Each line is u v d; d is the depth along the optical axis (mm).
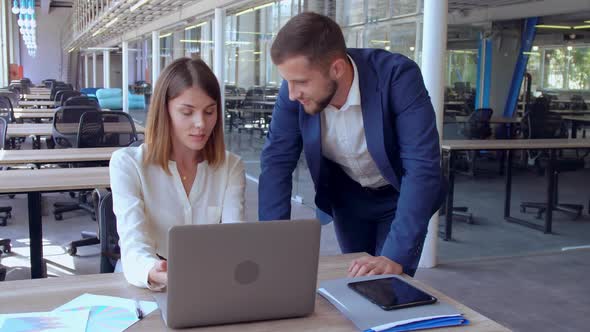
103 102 15578
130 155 1942
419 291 1608
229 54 8250
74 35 19594
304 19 1749
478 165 6734
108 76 19047
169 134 1943
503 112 10000
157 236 1959
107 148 5191
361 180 2330
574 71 9727
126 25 12961
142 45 14312
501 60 9859
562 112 9719
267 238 1397
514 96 10000
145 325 1418
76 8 19219
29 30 20672
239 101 8039
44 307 1511
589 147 5613
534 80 10070
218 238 1357
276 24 6820
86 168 4133
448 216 5195
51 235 5254
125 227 1819
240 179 2109
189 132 1891
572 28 9656
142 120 14305
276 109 2170
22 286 1666
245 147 7938
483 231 5492
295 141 2184
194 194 2010
